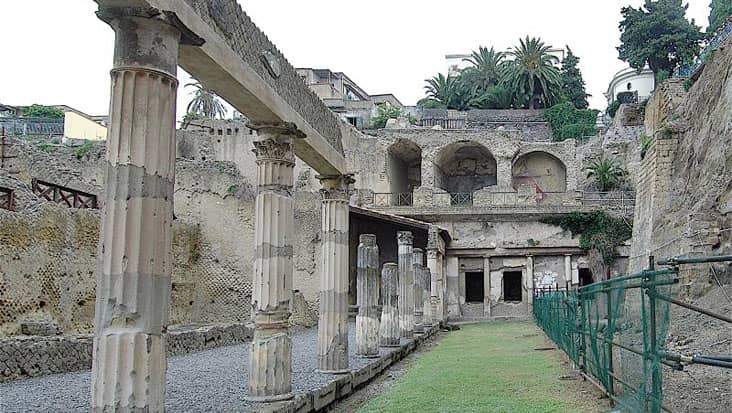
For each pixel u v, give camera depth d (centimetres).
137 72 668
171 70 696
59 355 1514
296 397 1047
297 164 4731
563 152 5050
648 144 3344
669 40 6494
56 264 2158
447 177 5494
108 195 657
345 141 4856
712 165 2512
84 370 1581
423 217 4225
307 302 3281
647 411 779
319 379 1272
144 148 662
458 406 1119
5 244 1903
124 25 673
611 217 4056
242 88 927
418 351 2258
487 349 2180
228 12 877
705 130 2711
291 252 1105
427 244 3388
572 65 7806
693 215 2316
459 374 1548
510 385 1345
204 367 1595
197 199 3253
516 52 7300
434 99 7731
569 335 1658
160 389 664
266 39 1034
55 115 6738
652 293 752
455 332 3117
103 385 630
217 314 3173
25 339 1431
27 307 1995
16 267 1948
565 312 1786
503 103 7319
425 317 3042
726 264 2075
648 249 3055
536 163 5269
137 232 652
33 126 6212
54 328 1984
